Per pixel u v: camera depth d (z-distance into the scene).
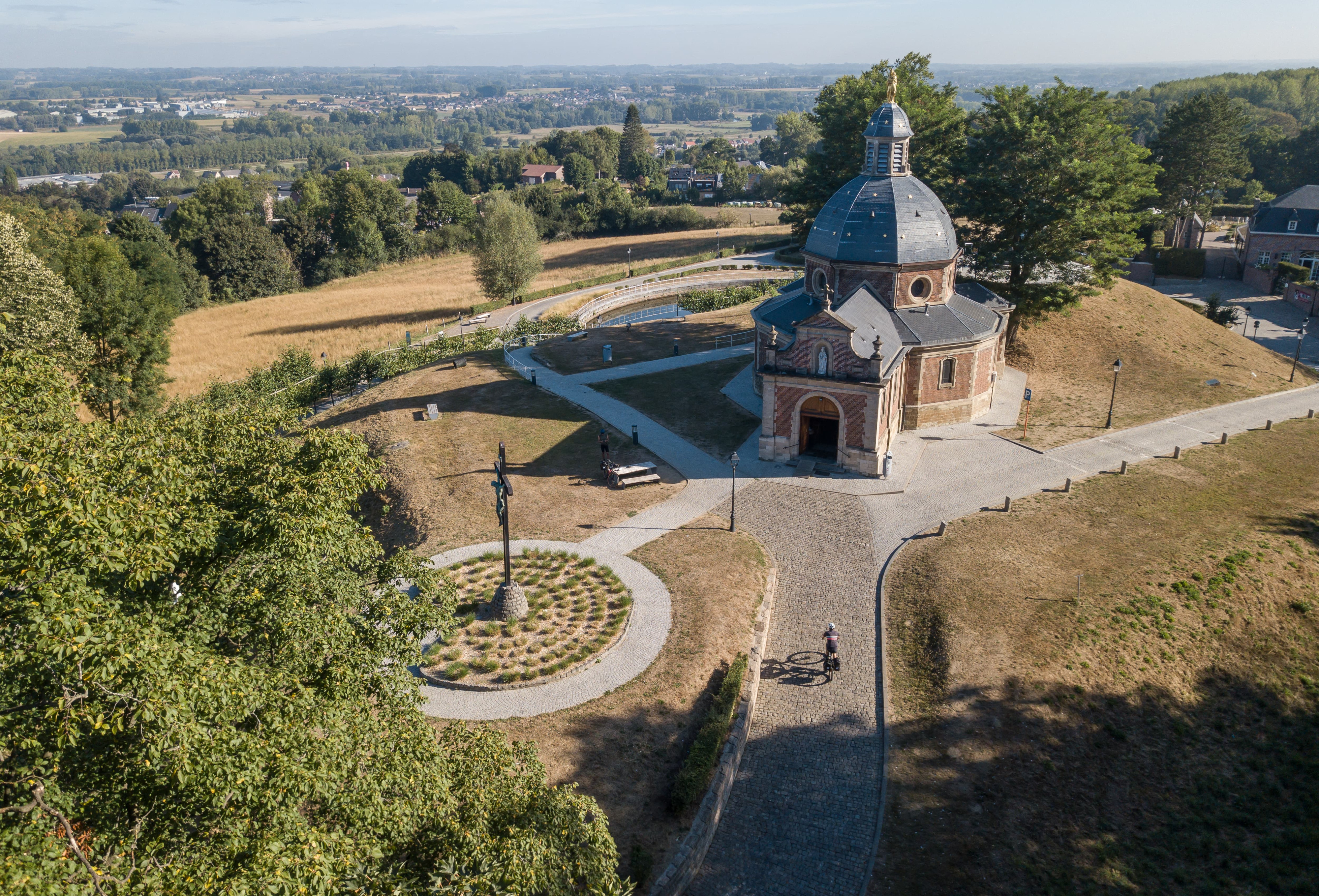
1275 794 30.19
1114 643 35.59
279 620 17.98
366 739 18.09
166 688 13.78
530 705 31.11
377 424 59.03
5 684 14.84
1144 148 62.47
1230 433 55.72
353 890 16.16
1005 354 68.19
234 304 127.19
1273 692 34.62
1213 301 85.19
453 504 47.31
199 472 20.83
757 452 52.53
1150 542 42.44
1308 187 105.69
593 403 60.88
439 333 98.06
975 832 27.39
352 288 135.75
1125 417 58.28
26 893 11.66
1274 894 26.36
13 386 17.84
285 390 71.00
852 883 25.61
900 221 52.50
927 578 39.69
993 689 33.06
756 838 27.11
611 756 28.66
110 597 16.56
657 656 33.88
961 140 74.00
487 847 17.19
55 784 14.30
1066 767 30.22
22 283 59.41
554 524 44.59
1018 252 61.59
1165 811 29.12
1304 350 78.69
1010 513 45.28
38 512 15.08
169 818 15.09
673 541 42.75
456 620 22.55
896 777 29.45
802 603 38.84
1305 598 39.34
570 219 168.25
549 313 103.56
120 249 103.00
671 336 77.62
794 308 56.94
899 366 50.06
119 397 67.69
